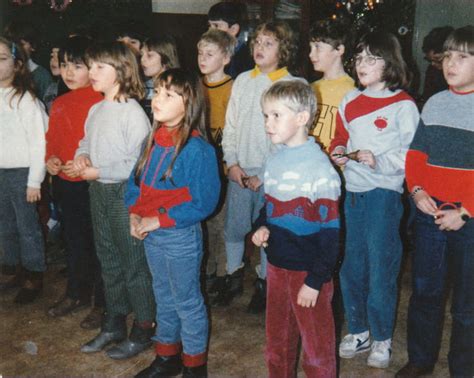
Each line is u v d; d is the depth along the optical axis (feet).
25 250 9.29
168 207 6.39
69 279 8.88
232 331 8.39
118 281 7.70
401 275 10.37
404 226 10.61
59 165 8.34
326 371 5.88
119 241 7.33
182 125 6.32
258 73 8.41
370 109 6.84
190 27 15.20
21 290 9.46
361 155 6.59
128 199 6.76
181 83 6.14
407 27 14.46
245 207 8.77
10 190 9.07
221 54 8.96
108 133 7.13
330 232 5.45
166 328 6.91
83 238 8.64
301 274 5.71
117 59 7.02
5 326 8.57
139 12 14.93
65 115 8.34
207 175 6.29
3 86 8.71
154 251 6.61
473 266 6.14
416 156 6.44
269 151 8.32
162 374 6.98
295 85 5.58
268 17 14.82
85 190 8.36
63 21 14.30
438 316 6.84
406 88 7.01
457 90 6.04
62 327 8.54
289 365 6.27
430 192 6.35
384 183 6.84
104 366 7.48
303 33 14.78
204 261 9.70
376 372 7.30
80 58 8.09
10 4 13.73
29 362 7.58
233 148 8.68
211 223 9.45
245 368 7.43
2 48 8.46
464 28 5.78
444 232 6.39
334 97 7.88
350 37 7.88
